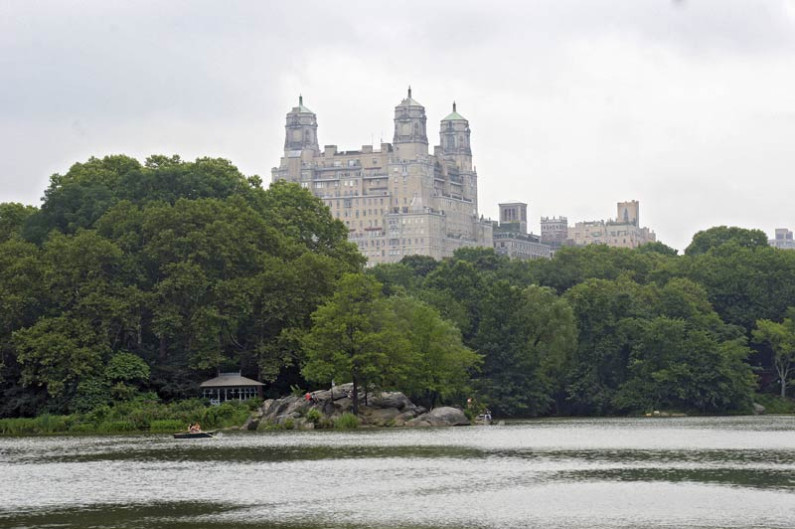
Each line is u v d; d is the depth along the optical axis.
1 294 185.62
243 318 194.00
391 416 184.75
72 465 119.81
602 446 137.75
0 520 85.62
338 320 182.50
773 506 88.44
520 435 158.25
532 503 90.69
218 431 170.38
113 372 180.12
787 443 141.25
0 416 181.50
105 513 88.25
